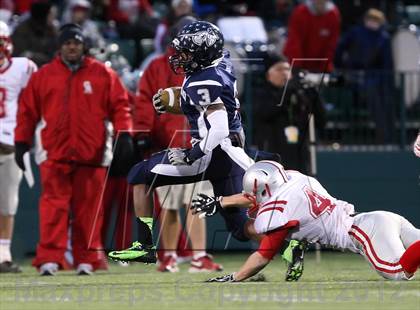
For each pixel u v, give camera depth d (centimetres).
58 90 3566
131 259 2964
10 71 3669
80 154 3581
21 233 4350
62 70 3578
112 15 5216
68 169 3594
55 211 3594
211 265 3675
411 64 4831
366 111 4550
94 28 4700
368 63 4850
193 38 2836
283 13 5384
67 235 3628
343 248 2861
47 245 3594
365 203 4541
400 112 4544
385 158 4541
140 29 4888
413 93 4547
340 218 2845
